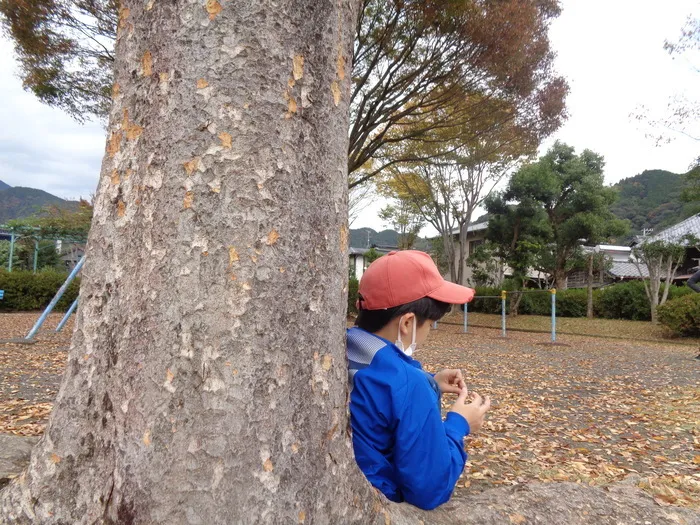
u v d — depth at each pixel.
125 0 1.26
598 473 3.85
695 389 7.61
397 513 1.39
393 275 1.69
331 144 1.27
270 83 1.17
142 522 1.07
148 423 1.09
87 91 11.31
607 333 18.36
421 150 15.48
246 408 1.10
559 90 11.84
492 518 1.56
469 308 26.80
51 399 5.64
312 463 1.17
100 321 1.19
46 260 27.02
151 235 1.13
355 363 1.63
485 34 10.02
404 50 10.88
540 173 23.47
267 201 1.14
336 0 1.30
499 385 7.79
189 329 1.10
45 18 9.95
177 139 1.14
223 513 1.07
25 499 1.19
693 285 12.22
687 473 3.95
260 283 1.12
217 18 1.16
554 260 24.55
